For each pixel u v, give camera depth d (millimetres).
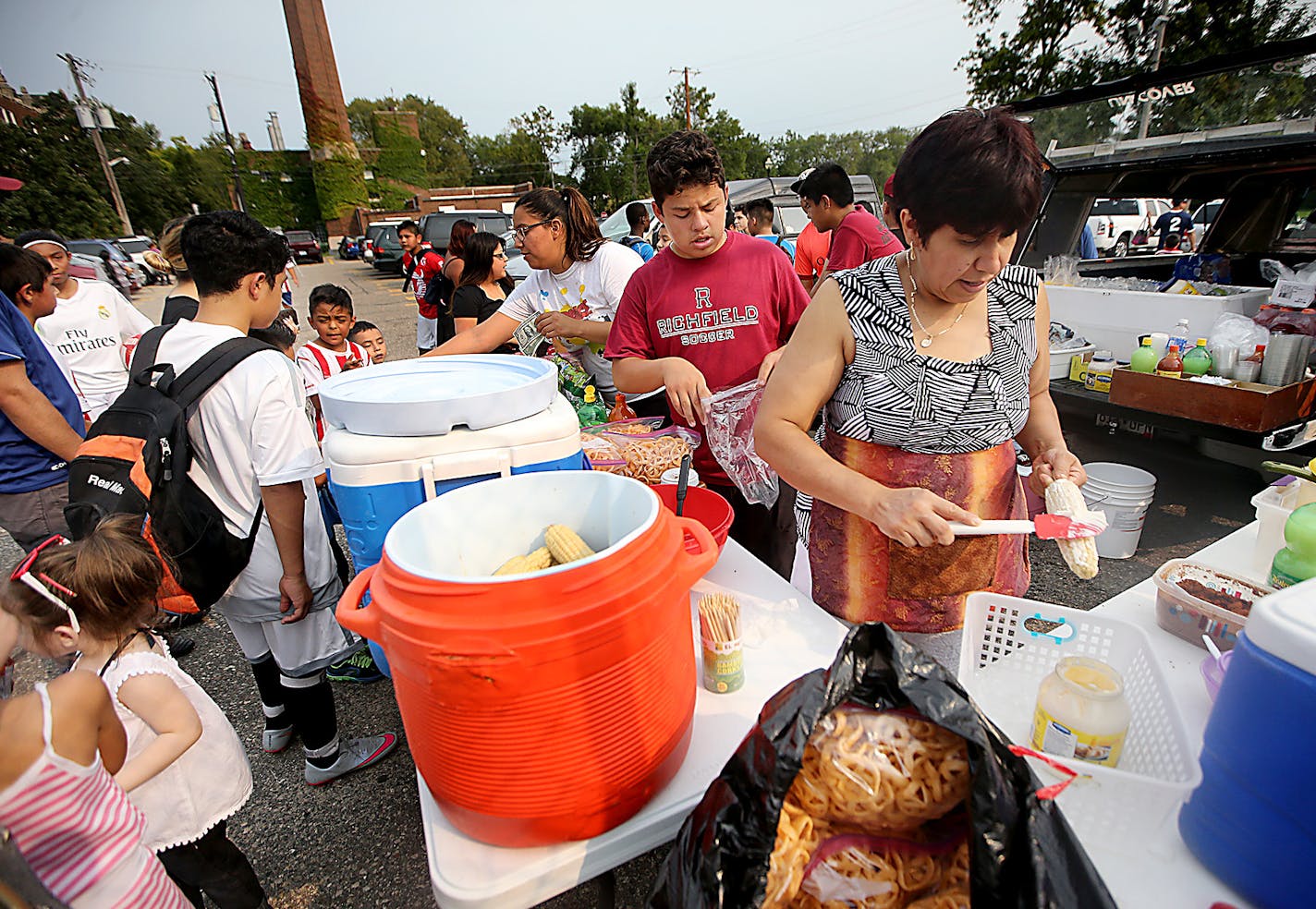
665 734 907
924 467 1265
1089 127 3740
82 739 1221
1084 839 862
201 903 1659
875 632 750
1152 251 5691
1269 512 1366
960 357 1217
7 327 2447
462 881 836
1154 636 1297
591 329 2551
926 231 1067
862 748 724
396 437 1229
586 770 826
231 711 2625
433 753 836
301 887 1866
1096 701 900
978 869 681
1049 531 1094
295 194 44031
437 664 738
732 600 1236
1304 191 3816
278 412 1703
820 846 774
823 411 1406
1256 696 746
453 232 5270
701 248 2029
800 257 5473
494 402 1251
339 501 1259
